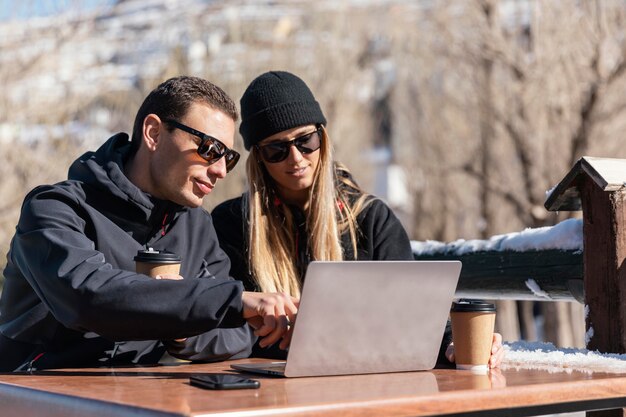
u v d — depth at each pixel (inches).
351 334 110.4
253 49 695.1
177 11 725.9
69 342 132.7
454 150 599.5
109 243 134.3
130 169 140.5
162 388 99.0
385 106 836.6
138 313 111.8
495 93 488.4
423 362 117.1
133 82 658.2
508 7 505.7
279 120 161.2
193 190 136.6
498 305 542.3
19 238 125.7
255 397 91.0
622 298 139.3
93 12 554.9
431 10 559.5
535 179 459.5
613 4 437.4
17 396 103.7
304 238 169.6
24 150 527.2
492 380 105.8
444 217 635.5
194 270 147.0
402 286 110.9
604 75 427.8
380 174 1019.3
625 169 142.1
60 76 567.8
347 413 87.4
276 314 114.2
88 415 91.7
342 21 764.0
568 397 101.8
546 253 159.6
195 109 134.6
